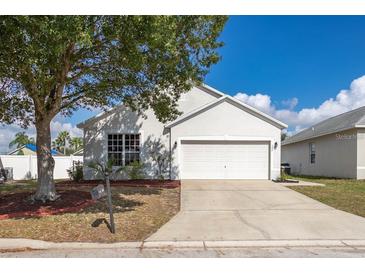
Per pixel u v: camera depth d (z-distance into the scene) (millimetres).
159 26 6883
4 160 21688
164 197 11391
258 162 16953
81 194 11031
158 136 17188
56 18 6020
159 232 7039
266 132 16875
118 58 8656
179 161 16953
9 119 11672
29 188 14570
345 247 6180
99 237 6691
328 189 13336
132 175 16688
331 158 21016
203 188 13453
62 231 7062
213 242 6391
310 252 5898
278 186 14125
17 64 7254
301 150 26375
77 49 8836
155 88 11180
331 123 23656
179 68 9883
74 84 10961
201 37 9227
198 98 18125
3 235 6809
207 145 17047
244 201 10648
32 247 6117
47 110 9898
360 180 17484
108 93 11305
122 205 9750
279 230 7207
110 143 17250
